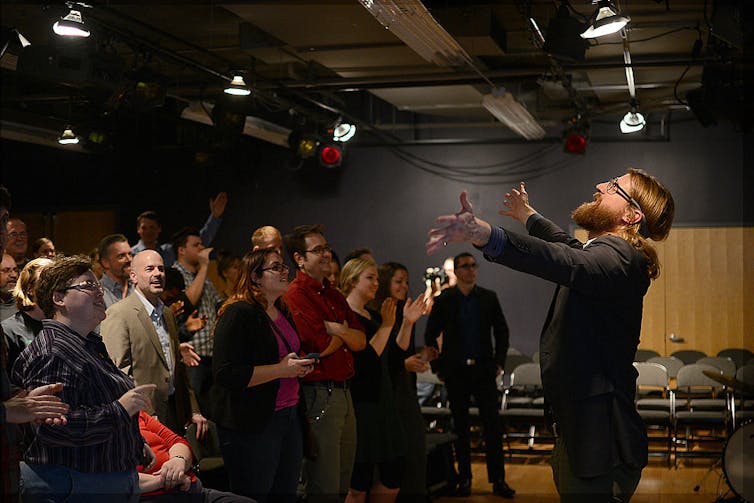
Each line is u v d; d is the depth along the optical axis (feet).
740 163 32.53
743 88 20.49
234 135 25.99
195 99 28.58
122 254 16.66
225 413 12.39
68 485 9.32
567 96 30.50
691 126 32.94
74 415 9.21
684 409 26.89
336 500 13.78
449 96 28.63
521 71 24.90
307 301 14.05
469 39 21.72
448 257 34.86
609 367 7.63
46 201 38.11
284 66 28.66
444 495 20.67
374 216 35.60
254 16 20.16
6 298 13.41
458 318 21.42
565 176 33.96
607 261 7.38
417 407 16.40
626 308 7.61
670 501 19.95
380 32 21.49
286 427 12.82
